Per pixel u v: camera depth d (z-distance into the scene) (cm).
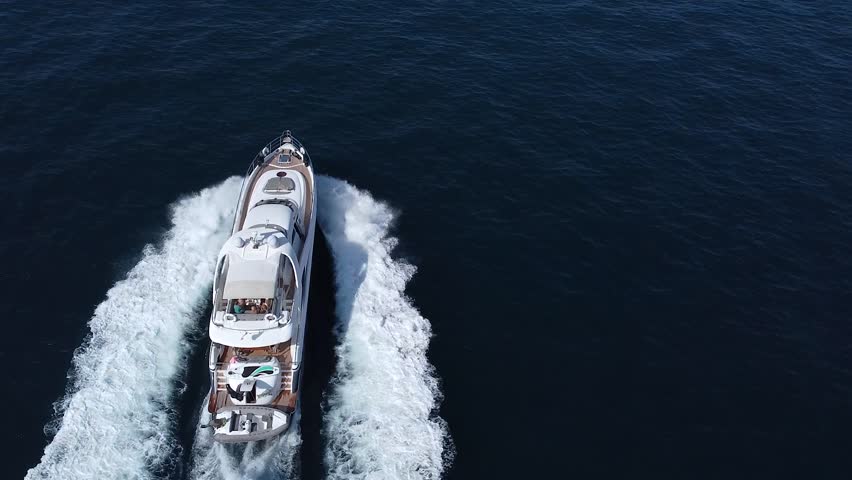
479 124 4834
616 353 3244
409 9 6250
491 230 3947
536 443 2800
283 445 2633
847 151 4734
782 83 5484
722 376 3156
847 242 3978
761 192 4338
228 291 2848
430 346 3186
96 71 5003
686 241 3934
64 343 3033
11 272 3397
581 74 5462
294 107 4869
